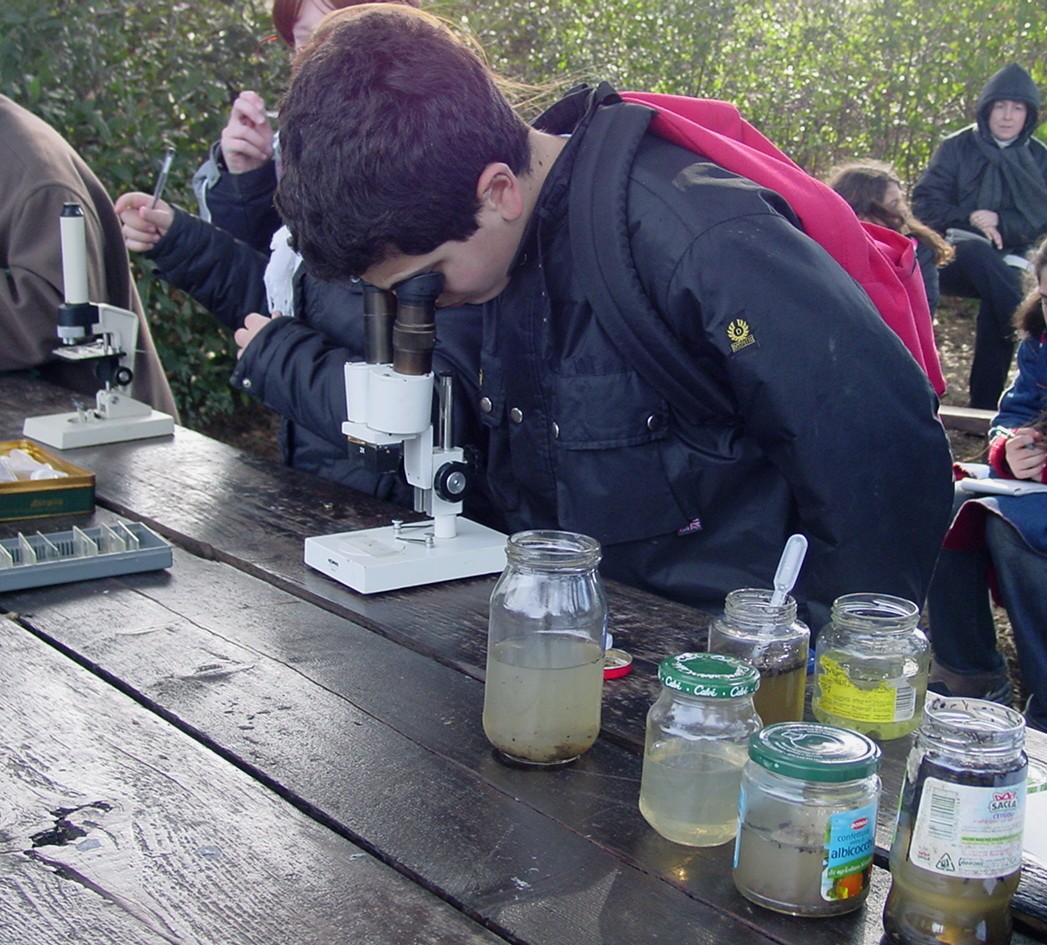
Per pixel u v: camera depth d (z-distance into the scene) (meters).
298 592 1.79
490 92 1.66
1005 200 6.41
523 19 7.76
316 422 2.31
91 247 3.33
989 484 3.11
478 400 2.25
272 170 3.09
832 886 1.03
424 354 1.74
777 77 8.69
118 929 1.00
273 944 0.99
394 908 1.04
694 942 1.00
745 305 1.67
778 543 1.90
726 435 1.87
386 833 1.15
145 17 5.78
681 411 1.84
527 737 1.27
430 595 1.78
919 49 8.50
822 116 8.73
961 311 8.62
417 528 1.94
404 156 1.56
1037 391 3.42
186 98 5.77
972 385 6.04
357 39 1.59
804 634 1.34
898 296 2.01
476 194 1.64
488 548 1.87
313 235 1.63
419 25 1.63
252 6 6.13
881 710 1.34
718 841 1.14
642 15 8.29
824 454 1.69
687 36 8.34
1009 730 0.97
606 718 1.40
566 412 1.88
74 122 5.32
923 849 0.98
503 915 1.03
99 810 1.19
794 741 1.05
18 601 1.75
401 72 1.57
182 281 2.87
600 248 1.74
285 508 2.17
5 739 1.33
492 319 2.02
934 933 0.98
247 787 1.24
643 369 1.79
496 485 2.17
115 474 2.38
